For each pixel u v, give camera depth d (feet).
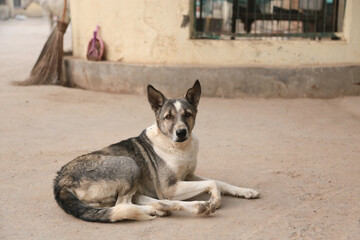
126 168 15.25
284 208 16.16
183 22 36.45
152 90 16.37
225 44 36.52
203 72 35.88
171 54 37.11
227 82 35.99
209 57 36.78
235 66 35.86
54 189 15.33
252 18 41.32
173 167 16.14
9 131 26.68
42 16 124.67
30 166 20.72
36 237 13.92
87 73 39.19
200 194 17.65
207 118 30.48
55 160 21.62
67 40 78.89
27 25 107.24
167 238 13.83
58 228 14.52
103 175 15.06
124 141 17.01
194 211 15.08
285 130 27.71
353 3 35.83
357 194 17.56
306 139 25.77
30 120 29.25
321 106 33.76
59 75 41.19
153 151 16.40
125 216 14.46
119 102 34.68
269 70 35.60
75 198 14.76
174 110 15.90
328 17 40.45
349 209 16.07
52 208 16.12
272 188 18.24
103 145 24.09
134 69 36.99
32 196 17.20
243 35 36.91
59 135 26.05
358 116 31.32
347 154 22.99
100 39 38.93
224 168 20.74
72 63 40.50
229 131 27.40
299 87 35.76
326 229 14.46
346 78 35.73
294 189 18.11
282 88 35.81
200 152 23.18
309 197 17.24
